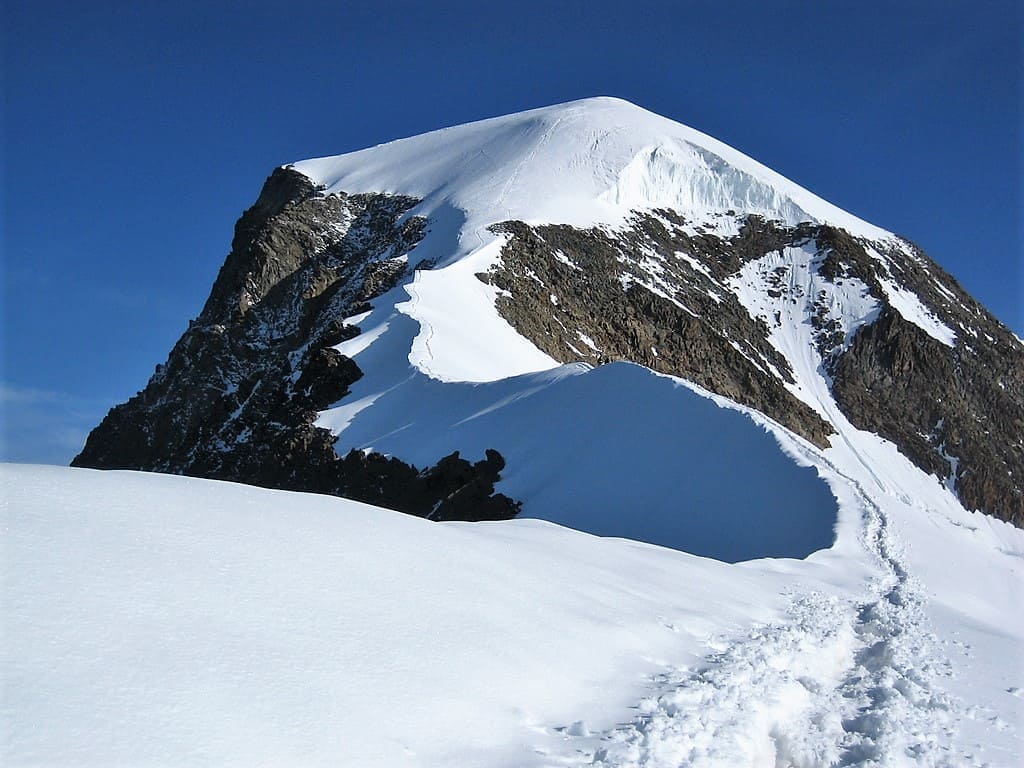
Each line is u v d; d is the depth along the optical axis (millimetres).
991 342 86250
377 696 6352
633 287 69438
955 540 27406
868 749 7512
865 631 13141
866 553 21250
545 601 9516
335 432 45344
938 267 97312
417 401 44281
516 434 37062
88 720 5031
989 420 77188
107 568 6848
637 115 100250
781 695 8344
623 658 8578
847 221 95750
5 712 4855
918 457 70500
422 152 101250
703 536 27188
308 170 104312
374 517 10609
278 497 10375
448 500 35094
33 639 5621
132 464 74500
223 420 70500
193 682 5754
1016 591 22875
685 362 66812
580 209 79188
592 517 30500
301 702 5953
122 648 5867
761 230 88250
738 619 11281
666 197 89938
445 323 51438
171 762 4918
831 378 74688
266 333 77938
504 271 62438
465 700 6719
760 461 28734
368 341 52719
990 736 8484
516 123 99625
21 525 7176
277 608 7188
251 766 5133
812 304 80500
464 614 8297
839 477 28297
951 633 13656
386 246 80625
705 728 7000
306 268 80938
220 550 7879
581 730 6688
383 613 7758
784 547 24250
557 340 59250
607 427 34500
